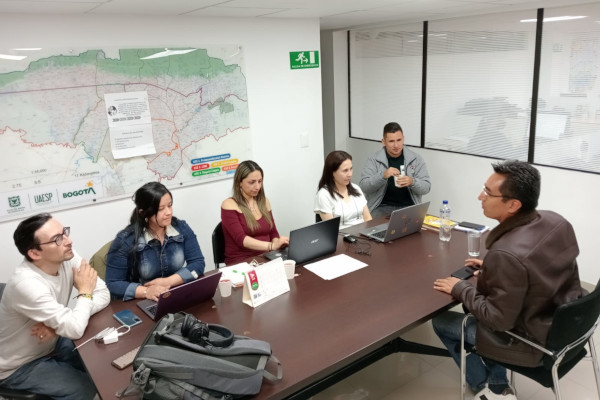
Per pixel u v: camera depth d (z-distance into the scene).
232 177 3.76
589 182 3.54
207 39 3.42
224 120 3.62
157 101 3.27
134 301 2.22
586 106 3.45
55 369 2.06
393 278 2.37
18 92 2.76
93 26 2.94
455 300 2.12
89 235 3.19
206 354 1.58
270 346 1.75
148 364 1.48
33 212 2.94
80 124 3.00
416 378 2.66
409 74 4.75
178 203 3.54
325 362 1.69
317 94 4.14
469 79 4.20
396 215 2.80
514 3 3.32
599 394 2.11
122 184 3.24
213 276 2.12
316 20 3.96
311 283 2.35
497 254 1.82
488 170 4.21
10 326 1.98
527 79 3.78
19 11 2.66
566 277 1.87
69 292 2.16
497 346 1.96
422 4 3.23
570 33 3.44
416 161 4.06
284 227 4.23
